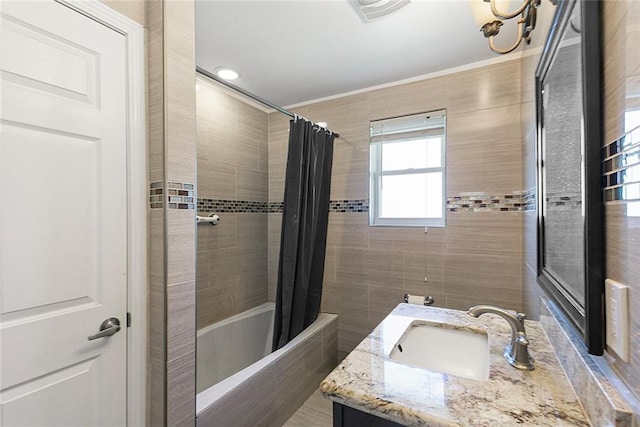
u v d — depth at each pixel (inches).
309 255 87.3
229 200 96.9
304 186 84.9
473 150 80.3
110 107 42.2
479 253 79.7
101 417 41.2
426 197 89.0
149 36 46.0
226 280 96.0
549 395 29.6
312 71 84.7
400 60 78.7
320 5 57.9
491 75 78.1
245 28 65.0
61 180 37.8
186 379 47.1
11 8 33.5
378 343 42.8
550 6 38.3
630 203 19.7
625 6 20.4
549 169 41.3
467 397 29.4
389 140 93.0
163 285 44.6
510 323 37.9
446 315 54.4
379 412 28.6
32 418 35.4
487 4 41.0
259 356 102.8
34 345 35.5
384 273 93.0
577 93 28.4
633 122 19.2
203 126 87.7
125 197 43.8
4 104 33.3
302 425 72.0
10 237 33.8
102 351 41.5
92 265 40.6
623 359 20.8
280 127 111.0
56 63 37.1
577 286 29.0
